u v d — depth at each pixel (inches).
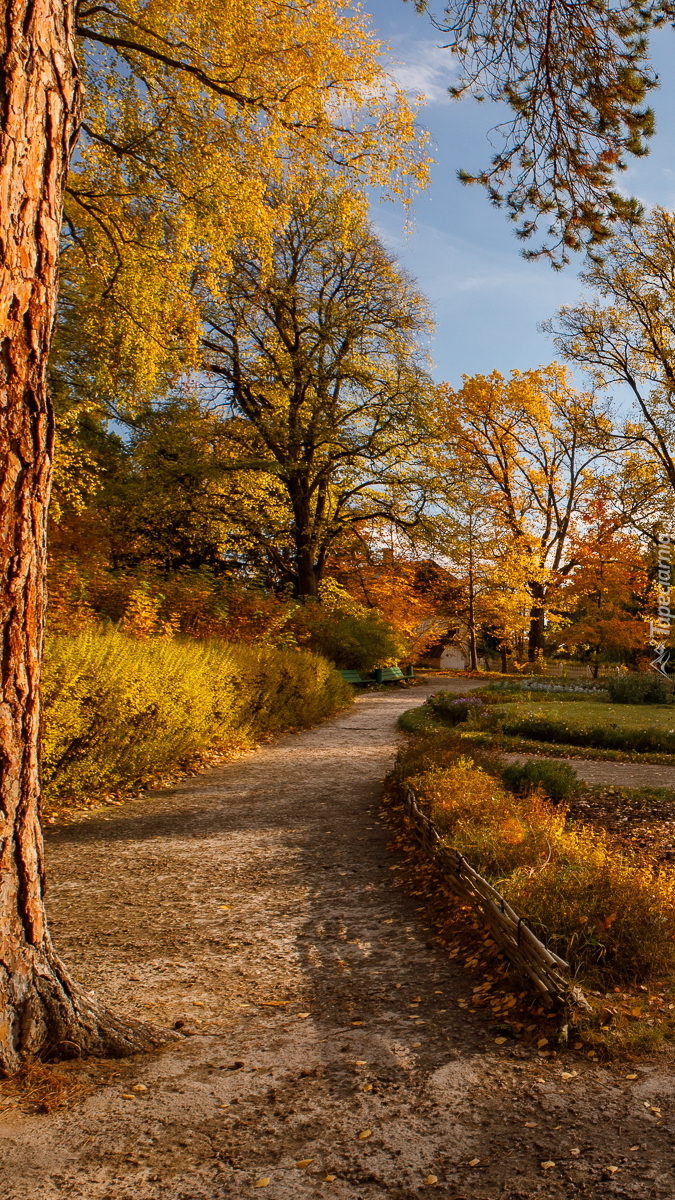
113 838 251.6
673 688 786.2
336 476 1083.3
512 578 1263.5
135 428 963.3
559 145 236.7
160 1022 128.3
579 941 136.5
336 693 727.1
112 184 471.2
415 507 1054.4
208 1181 85.3
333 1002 135.7
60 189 107.6
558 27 218.1
